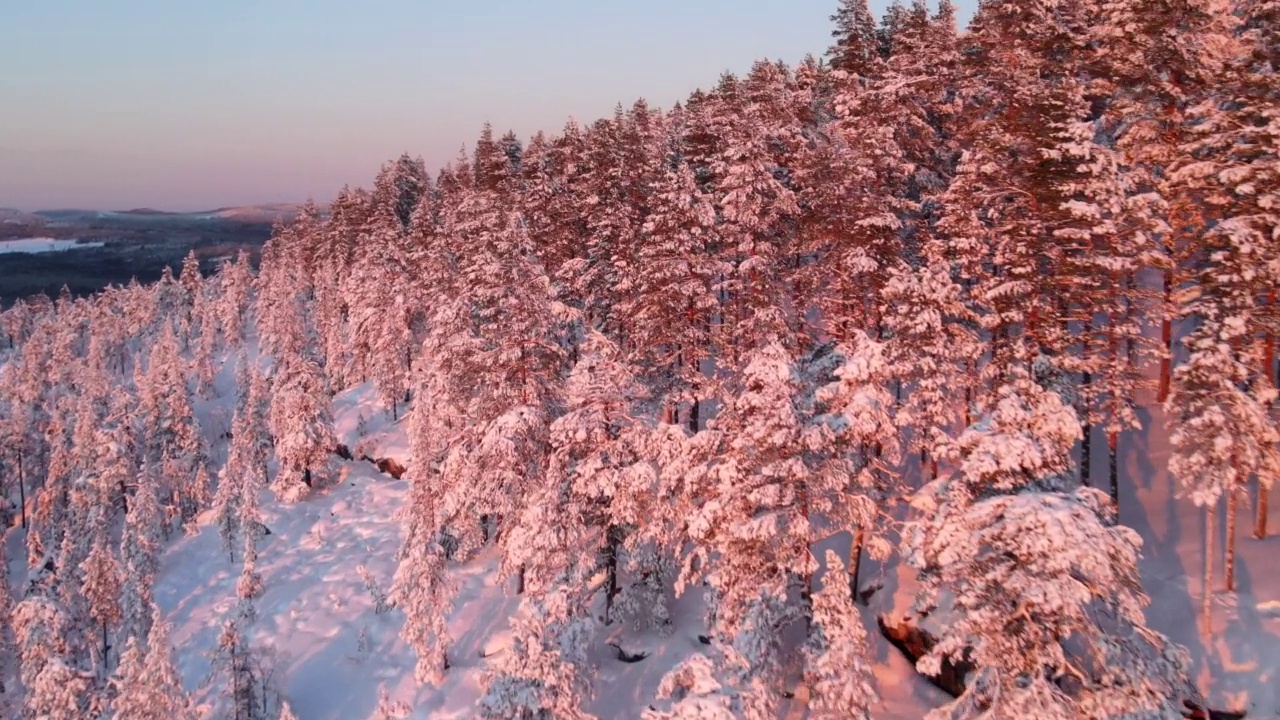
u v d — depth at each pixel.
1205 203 24.38
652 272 30.31
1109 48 29.72
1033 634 14.23
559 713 18.92
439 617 25.77
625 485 22.09
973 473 14.96
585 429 22.84
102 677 34.09
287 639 31.17
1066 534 12.91
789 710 20.36
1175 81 27.06
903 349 23.30
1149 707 13.62
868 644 21.86
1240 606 18.67
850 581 23.08
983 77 36.38
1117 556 13.37
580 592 24.06
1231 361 18.56
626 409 24.27
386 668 28.09
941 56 38.16
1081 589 13.12
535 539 22.83
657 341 30.38
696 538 20.47
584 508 24.05
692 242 29.88
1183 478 19.55
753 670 18.62
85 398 60.81
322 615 32.47
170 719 22.98
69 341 88.00
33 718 28.22
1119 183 21.91
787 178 40.84
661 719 15.16
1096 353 25.78
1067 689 16.38
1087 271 23.53
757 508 20.41
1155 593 20.19
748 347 30.25
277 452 48.00
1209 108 23.20
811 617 20.45
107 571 35.41
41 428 69.00
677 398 30.30
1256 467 18.77
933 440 23.77
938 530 16.05
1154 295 23.56
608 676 23.95
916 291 22.86
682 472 21.64
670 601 25.91
